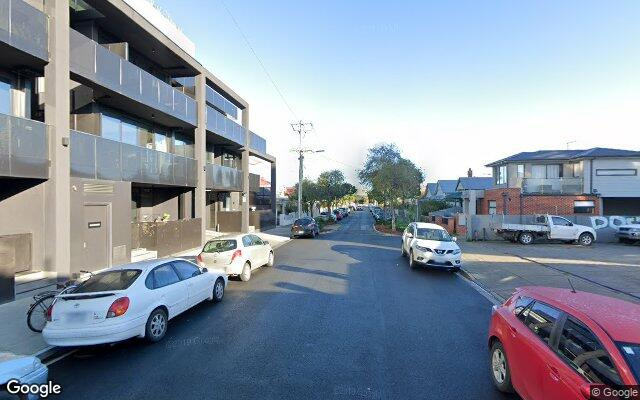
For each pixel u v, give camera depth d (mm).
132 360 5926
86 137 12828
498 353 5078
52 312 6090
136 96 15578
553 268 14406
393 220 36031
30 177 10602
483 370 5574
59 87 11398
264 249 14125
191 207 22562
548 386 3734
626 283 11656
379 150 40219
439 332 7266
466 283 12211
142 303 6500
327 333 7156
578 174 29719
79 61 12430
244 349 6352
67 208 11555
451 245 14023
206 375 5371
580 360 3473
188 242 19828
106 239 13797
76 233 12281
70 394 4820
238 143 28562
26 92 12211
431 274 13719
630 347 3244
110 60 13969
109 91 14250
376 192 39594
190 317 8211
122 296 6227
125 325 6078
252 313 8508
